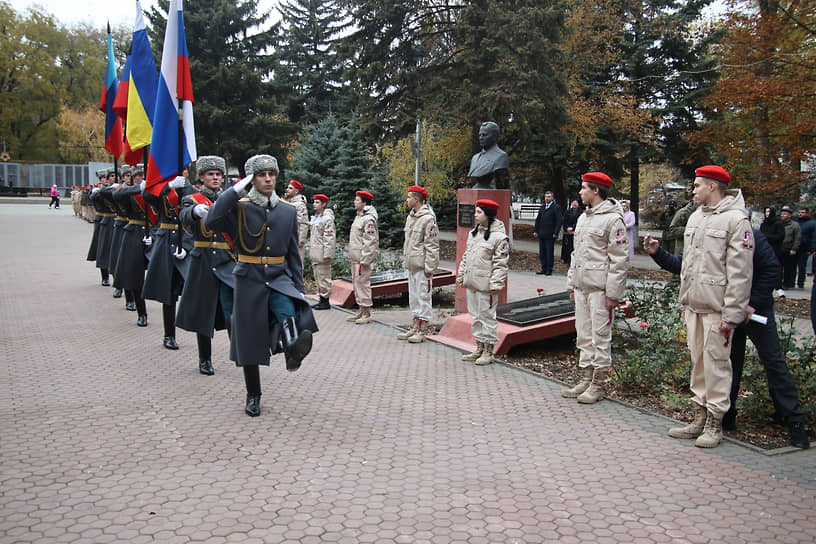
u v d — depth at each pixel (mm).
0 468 4223
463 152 22984
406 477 4199
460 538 3426
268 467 4316
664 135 24281
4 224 28047
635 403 5965
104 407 5496
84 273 14195
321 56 44469
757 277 4941
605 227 5828
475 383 6535
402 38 18859
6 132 54469
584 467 4434
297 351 4949
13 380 6227
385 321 9984
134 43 8055
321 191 23297
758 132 14516
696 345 4980
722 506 3871
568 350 8102
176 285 7516
